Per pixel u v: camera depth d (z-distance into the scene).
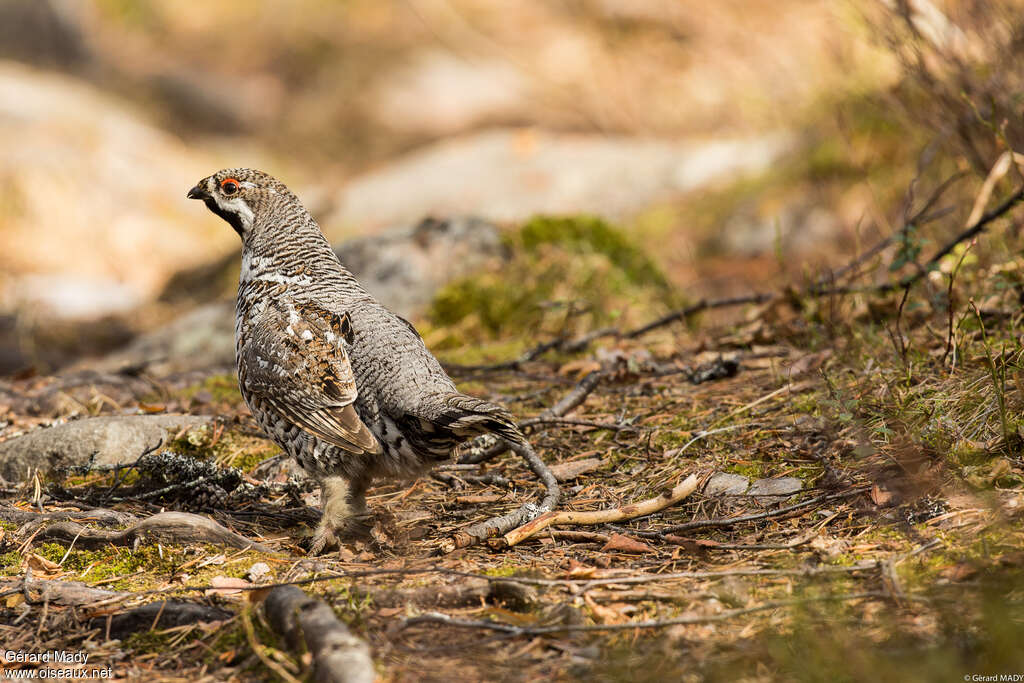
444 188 25.11
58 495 8.44
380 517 7.67
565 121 34.34
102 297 23.05
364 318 7.61
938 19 12.51
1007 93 11.77
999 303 9.90
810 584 6.17
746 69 27.86
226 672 5.73
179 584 6.79
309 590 6.52
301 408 7.37
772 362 10.48
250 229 8.36
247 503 8.41
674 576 6.35
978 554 6.21
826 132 21.56
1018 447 7.48
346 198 25.80
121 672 5.81
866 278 13.06
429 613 6.11
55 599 6.55
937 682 4.99
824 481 7.68
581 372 11.27
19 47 38.78
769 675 5.32
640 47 32.50
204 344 15.96
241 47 44.47
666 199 23.81
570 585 6.37
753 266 19.11
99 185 27.53
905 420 8.17
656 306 15.01
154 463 8.41
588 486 8.29
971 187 13.94
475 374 11.70
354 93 41.59
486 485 8.54
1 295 22.45
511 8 41.22
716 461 8.38
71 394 11.51
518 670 5.55
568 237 15.73
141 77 40.59
